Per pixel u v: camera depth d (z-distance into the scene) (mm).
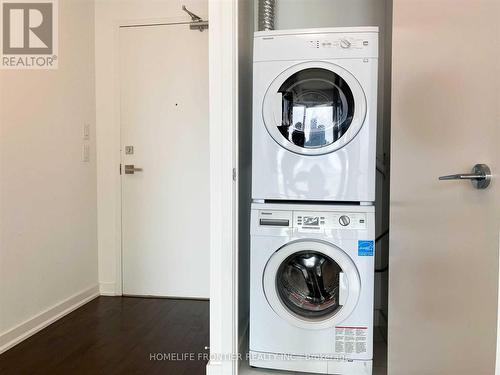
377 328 2562
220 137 1841
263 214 1986
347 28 1939
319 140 2016
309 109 2018
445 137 1067
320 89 2008
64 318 2643
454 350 1020
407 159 1401
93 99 3012
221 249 1868
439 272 1110
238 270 2107
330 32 1951
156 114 2996
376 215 2611
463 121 967
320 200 2000
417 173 1292
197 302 2959
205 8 2902
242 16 2197
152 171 3029
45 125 2500
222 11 1819
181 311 2771
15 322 2266
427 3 1198
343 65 1943
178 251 3031
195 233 3006
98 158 3049
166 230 3037
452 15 1025
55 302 2617
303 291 2062
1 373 1945
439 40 1105
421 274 1258
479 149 895
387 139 2426
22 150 2309
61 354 2145
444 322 1080
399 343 1522
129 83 3012
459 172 987
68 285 2752
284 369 2002
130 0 2975
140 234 3049
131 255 3066
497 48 823
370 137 1953
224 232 1867
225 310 1883
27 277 2355
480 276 889
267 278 1989
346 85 1963
